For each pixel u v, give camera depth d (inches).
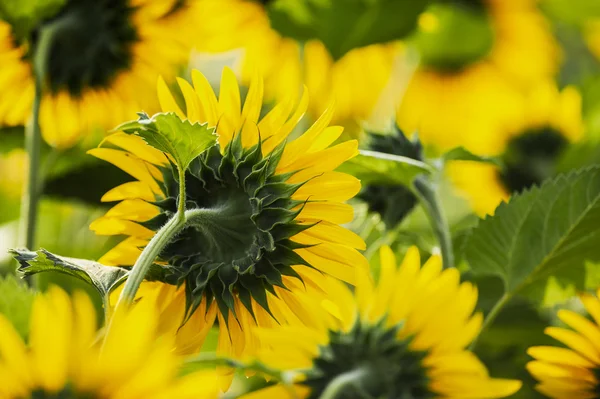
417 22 105.6
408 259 76.6
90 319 72.7
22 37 94.6
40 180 99.7
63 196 101.5
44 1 94.2
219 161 82.2
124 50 97.1
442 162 92.1
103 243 106.0
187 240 82.3
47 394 72.8
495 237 89.1
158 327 81.9
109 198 83.1
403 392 75.6
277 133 82.1
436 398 75.7
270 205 81.1
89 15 96.0
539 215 88.7
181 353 81.4
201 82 82.5
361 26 106.0
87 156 100.3
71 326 72.7
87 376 72.6
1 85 95.3
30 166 95.3
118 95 97.6
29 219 95.1
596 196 88.2
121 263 83.1
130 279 78.1
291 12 105.8
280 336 76.0
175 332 81.9
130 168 83.3
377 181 90.8
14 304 81.0
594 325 80.5
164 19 97.6
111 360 72.5
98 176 101.3
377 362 75.8
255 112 82.3
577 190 88.4
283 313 81.5
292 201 81.1
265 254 81.2
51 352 72.5
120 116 97.9
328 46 106.0
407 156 91.9
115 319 73.8
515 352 93.7
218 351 81.7
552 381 80.8
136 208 83.1
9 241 104.9
